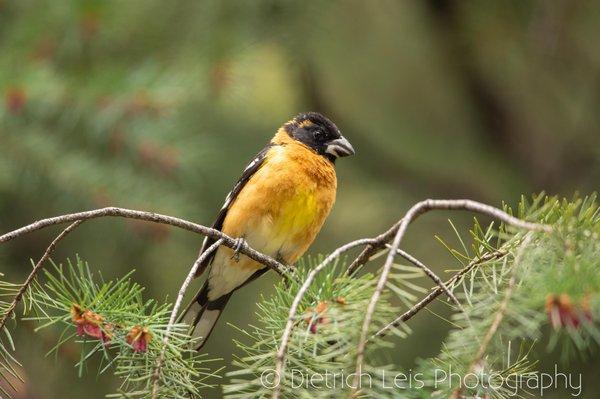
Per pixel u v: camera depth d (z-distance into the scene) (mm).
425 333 11914
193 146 12328
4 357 6008
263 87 14320
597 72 14258
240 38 12594
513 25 13828
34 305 6047
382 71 14422
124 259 12906
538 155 14719
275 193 9109
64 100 12047
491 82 14602
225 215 9578
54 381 11727
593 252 5055
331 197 9516
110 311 5684
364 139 14312
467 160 14336
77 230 12719
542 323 5492
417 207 5406
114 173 12227
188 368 5629
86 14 12570
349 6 13875
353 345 5027
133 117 12117
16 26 12844
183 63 12617
